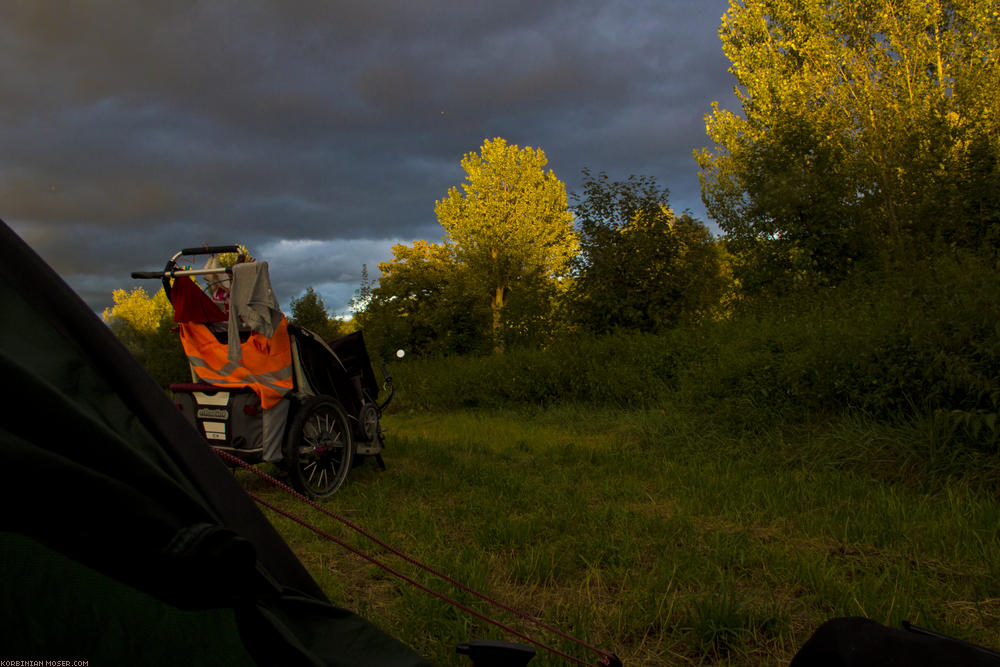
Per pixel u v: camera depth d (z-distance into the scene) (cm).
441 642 276
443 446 844
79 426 121
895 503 466
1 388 112
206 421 578
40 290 140
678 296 1401
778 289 1357
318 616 176
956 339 596
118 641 131
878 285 952
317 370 639
